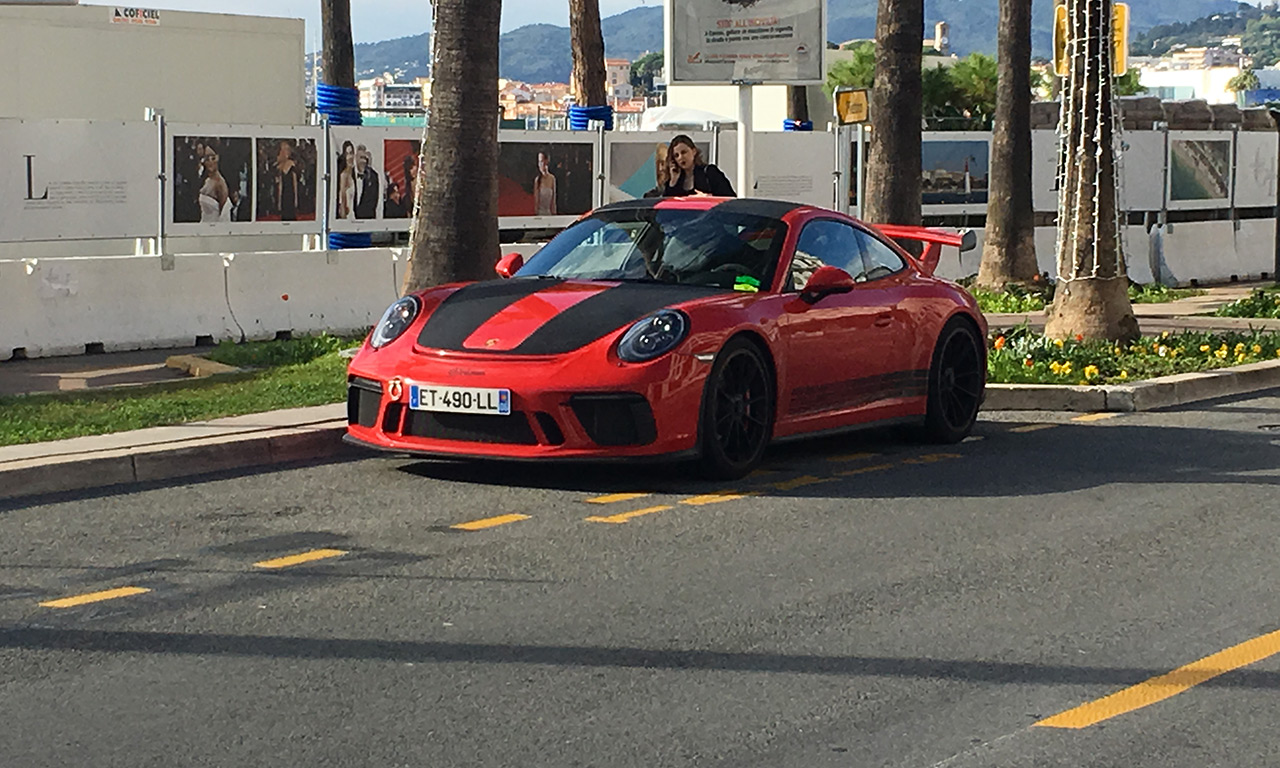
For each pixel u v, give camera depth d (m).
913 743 4.62
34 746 4.54
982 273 22.20
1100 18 14.14
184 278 15.45
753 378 8.71
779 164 21.30
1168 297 22.12
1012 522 7.75
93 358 14.34
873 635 5.73
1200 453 9.81
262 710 4.85
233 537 7.21
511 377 8.10
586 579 6.50
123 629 5.71
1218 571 6.78
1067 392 11.79
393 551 6.96
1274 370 13.23
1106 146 14.27
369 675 5.20
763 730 4.71
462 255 12.62
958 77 50.38
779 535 7.40
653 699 4.98
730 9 16.69
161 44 23.62
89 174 15.19
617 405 8.09
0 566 6.65
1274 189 27.16
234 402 10.52
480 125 12.62
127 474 8.53
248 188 16.41
